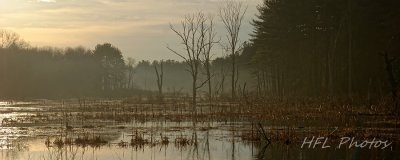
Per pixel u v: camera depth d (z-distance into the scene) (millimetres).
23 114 48562
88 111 50625
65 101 81688
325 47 60812
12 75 113312
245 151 23094
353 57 54500
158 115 43656
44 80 117625
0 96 100625
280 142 25469
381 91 43031
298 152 22328
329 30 59469
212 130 31844
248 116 40312
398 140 24703
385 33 51031
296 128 30328
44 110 54344
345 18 53125
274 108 42188
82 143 26609
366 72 53469
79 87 122812
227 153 22672
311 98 49312
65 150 24266
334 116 35281
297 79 69938
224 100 63000
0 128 34719
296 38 65000
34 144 26641
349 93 47562
